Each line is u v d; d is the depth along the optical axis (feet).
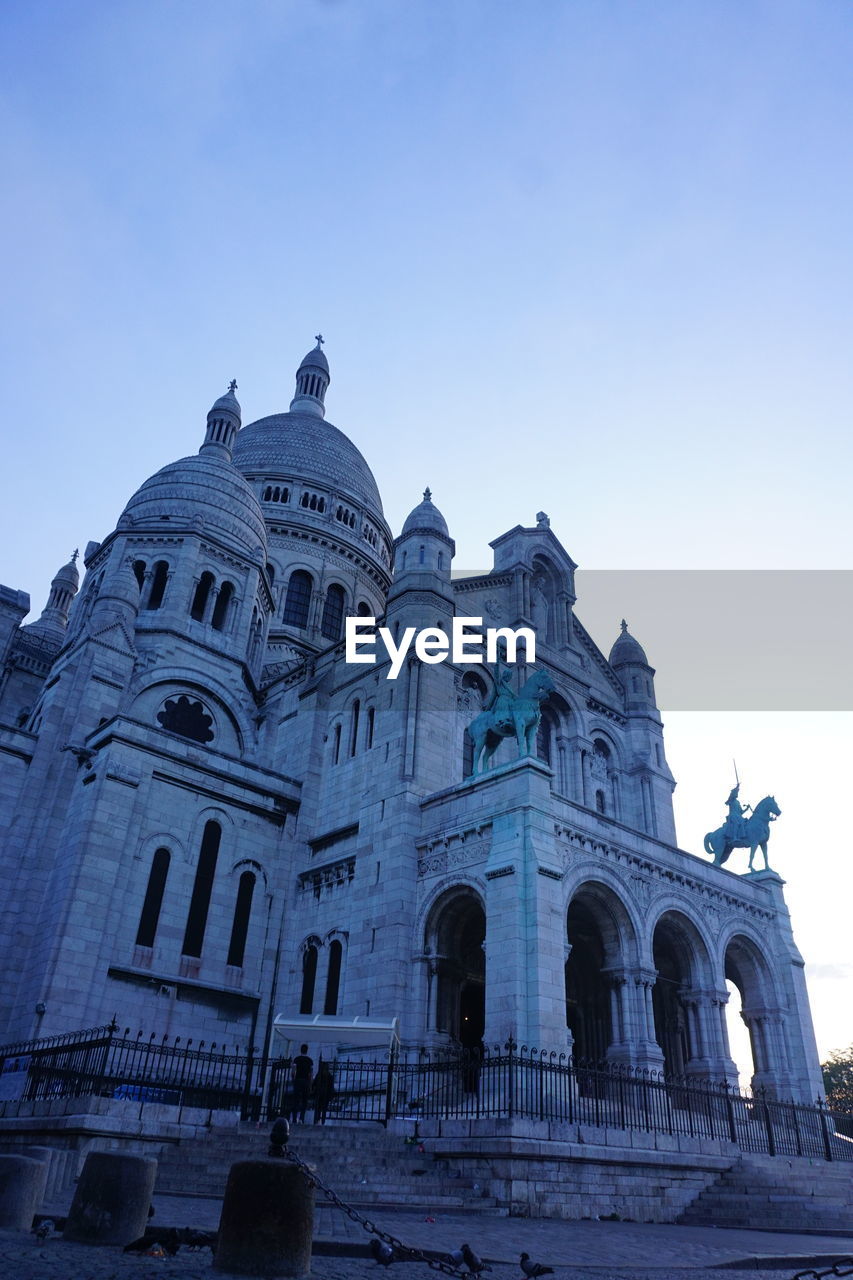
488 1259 40.65
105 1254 32.81
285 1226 30.17
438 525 147.23
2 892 114.42
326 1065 97.45
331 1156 71.92
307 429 254.88
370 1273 33.19
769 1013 126.52
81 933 107.04
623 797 159.22
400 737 124.77
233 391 205.36
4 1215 37.42
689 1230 67.10
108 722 123.34
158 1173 62.59
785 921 134.41
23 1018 104.22
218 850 126.52
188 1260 32.45
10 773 121.49
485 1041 93.61
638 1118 91.25
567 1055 90.43
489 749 116.47
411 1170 72.33
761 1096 113.91
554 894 97.91
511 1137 70.44
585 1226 63.62
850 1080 301.02
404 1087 99.19
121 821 115.85
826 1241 62.28
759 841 140.46
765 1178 85.81
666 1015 128.36
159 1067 106.83
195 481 173.37
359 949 113.91
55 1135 68.13
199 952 119.24
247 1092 88.38
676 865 120.37
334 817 132.98
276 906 129.18
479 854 105.81
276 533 222.07
